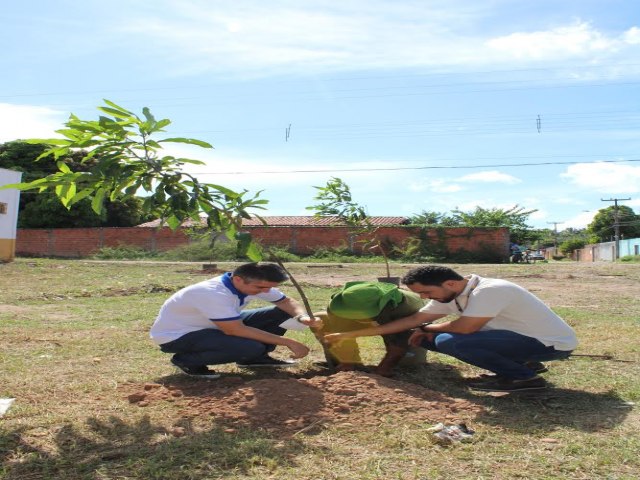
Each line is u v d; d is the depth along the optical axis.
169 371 5.36
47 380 4.96
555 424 3.85
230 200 3.99
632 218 70.69
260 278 4.71
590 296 12.90
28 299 11.56
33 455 3.32
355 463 3.20
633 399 4.49
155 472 3.07
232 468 3.13
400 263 31.06
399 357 5.25
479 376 5.25
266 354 5.50
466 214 46.25
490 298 4.45
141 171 3.90
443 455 3.30
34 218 40.31
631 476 3.03
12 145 40.75
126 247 36.56
